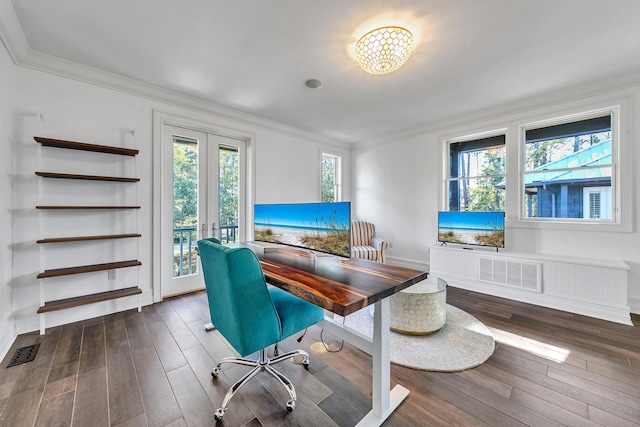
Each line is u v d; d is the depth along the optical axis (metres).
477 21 1.87
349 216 1.51
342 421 1.33
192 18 1.85
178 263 3.22
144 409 1.39
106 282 2.62
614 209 2.76
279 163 4.14
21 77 2.21
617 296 2.47
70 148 2.42
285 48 2.20
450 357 1.88
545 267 2.85
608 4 1.71
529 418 1.34
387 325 1.35
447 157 4.07
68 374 1.67
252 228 3.78
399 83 2.79
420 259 4.32
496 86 2.86
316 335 2.24
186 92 3.01
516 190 3.32
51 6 1.73
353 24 1.91
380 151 4.86
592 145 2.91
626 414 1.36
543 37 2.05
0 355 1.83
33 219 2.25
